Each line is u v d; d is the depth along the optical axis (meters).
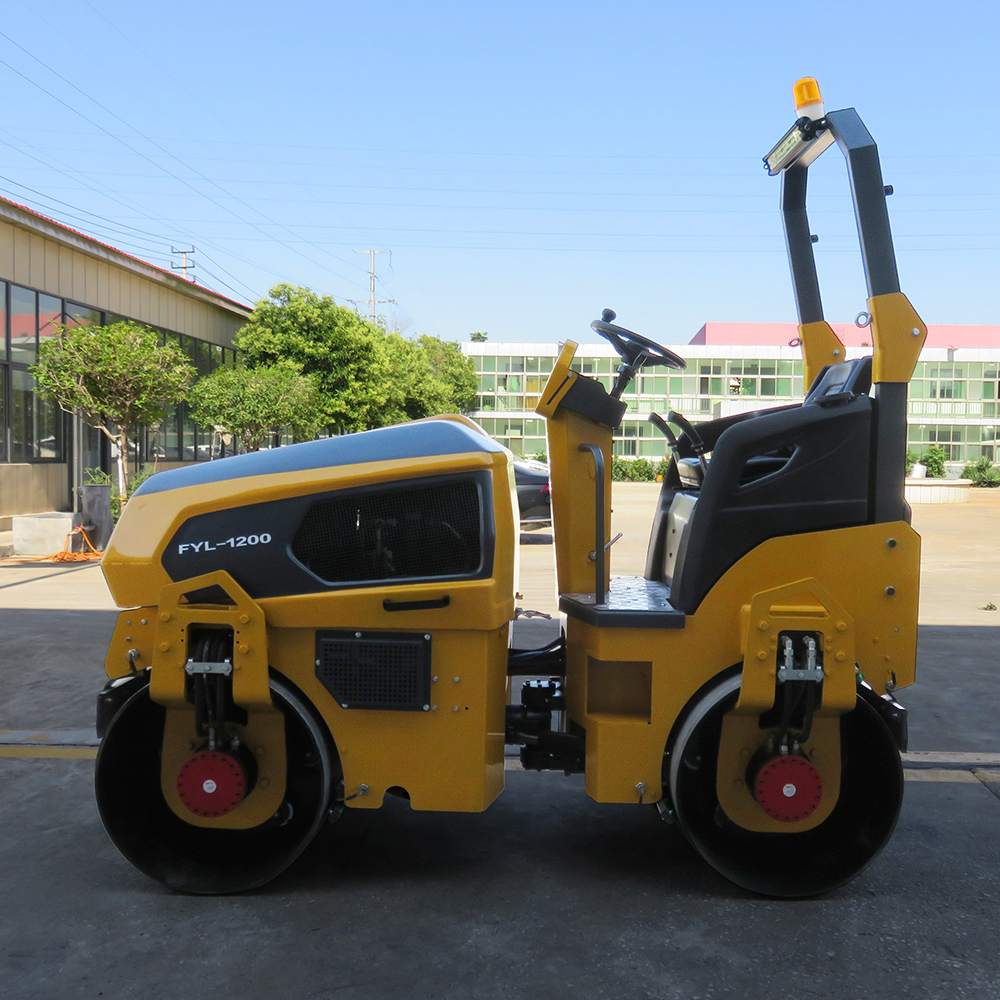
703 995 2.55
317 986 2.58
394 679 3.07
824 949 2.81
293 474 3.12
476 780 3.09
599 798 3.13
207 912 3.03
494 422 51.34
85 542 13.20
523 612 3.90
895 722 3.09
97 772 3.13
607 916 3.01
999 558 13.02
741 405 36.00
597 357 39.44
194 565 3.11
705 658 3.09
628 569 10.38
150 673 3.28
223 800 3.11
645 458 42.53
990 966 2.72
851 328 29.31
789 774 3.05
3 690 5.80
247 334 24.77
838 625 2.96
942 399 47.88
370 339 26.62
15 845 3.59
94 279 17.72
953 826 3.85
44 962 2.71
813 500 3.08
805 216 3.99
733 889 3.22
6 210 14.41
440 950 2.78
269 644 3.11
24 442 15.50
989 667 6.60
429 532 3.08
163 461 21.19
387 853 3.53
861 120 3.21
